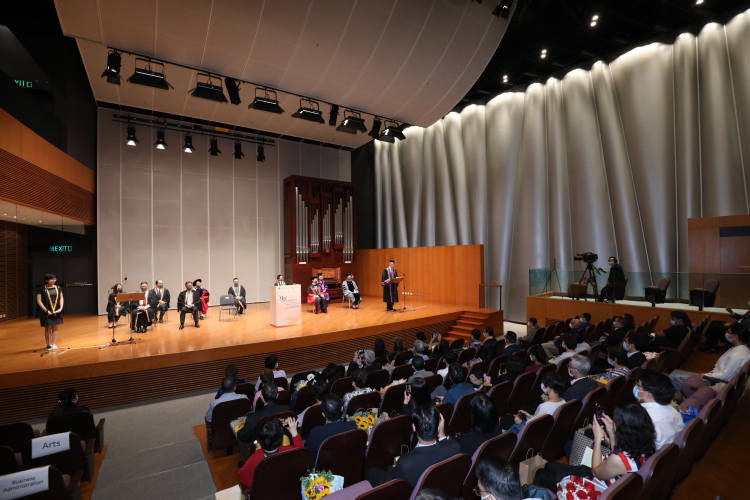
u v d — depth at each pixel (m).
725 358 4.27
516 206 12.80
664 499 2.18
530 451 2.57
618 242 10.76
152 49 7.27
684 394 4.34
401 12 7.40
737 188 8.98
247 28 7.06
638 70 10.43
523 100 12.82
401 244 16.02
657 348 5.14
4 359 6.14
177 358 6.46
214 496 3.21
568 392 3.38
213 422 3.86
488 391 3.91
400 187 16.17
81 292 11.90
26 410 5.48
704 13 9.32
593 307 9.45
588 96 11.45
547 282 10.73
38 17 9.53
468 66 9.02
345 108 10.07
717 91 9.29
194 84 9.74
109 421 5.31
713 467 2.57
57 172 9.16
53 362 5.92
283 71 8.23
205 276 13.18
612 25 9.81
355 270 15.42
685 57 9.78
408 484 1.87
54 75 10.07
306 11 6.97
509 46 11.00
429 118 10.89
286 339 7.51
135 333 8.27
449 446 2.27
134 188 12.12
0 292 10.27
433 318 10.26
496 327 10.78
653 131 10.13
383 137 11.38
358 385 3.83
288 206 14.51
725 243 8.56
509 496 1.43
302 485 2.24
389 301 11.24
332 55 7.96
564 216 11.82
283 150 15.00
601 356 6.00
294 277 13.95
